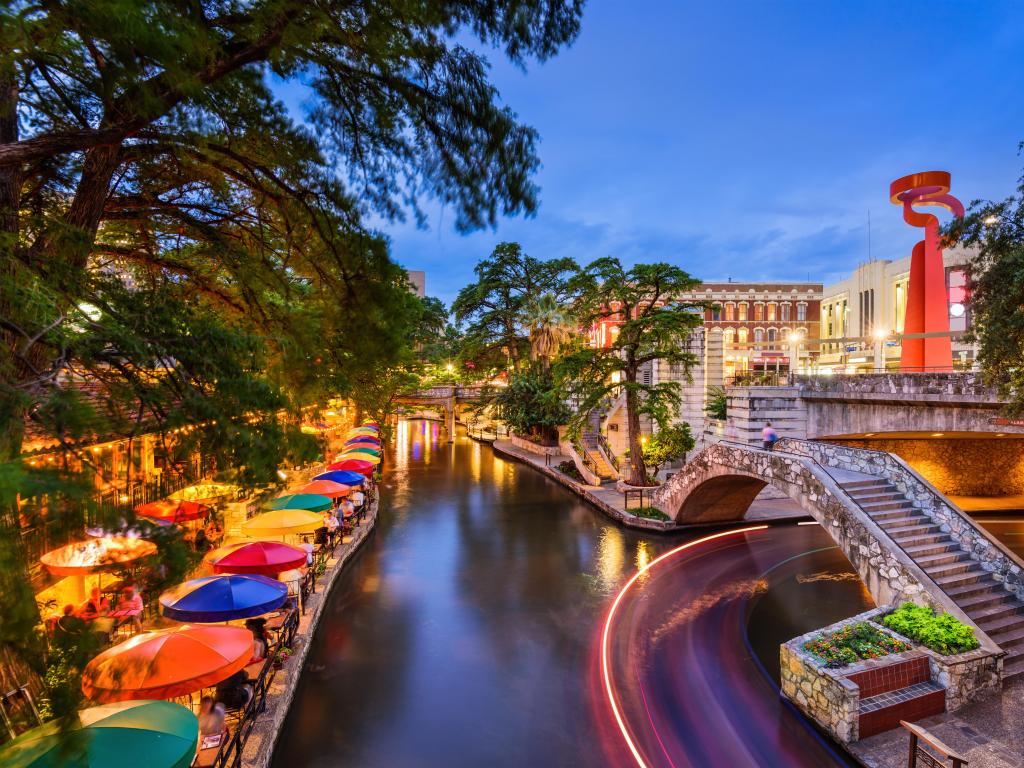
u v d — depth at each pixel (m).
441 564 18.20
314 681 11.07
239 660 7.30
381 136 5.91
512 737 9.38
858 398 21.77
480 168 5.72
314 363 6.66
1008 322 11.25
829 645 10.35
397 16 4.75
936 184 26.45
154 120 4.64
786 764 8.72
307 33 4.45
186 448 4.56
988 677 10.04
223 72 4.67
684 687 10.95
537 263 44.06
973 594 12.07
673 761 8.80
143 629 9.66
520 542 20.80
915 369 26.31
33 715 4.34
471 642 12.78
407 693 10.67
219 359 4.98
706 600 15.29
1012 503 26.39
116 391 4.29
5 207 4.64
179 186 7.36
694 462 20.73
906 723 8.16
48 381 3.74
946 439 28.53
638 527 22.56
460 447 51.31
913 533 13.55
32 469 3.08
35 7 3.32
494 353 50.47
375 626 13.57
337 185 6.25
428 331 53.72
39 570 8.66
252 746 8.11
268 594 9.35
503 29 4.93
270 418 5.27
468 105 5.48
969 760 8.36
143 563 3.93
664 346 26.55
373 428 37.81
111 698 6.33
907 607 11.41
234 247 7.18
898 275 52.50
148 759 4.94
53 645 3.52
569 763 8.74
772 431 18.69
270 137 6.14
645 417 34.66
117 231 7.86
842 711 9.01
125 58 3.69
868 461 15.80
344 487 18.73
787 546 20.14
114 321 4.73
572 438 27.80
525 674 11.40
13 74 4.01
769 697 10.62
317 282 7.61
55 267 4.60
